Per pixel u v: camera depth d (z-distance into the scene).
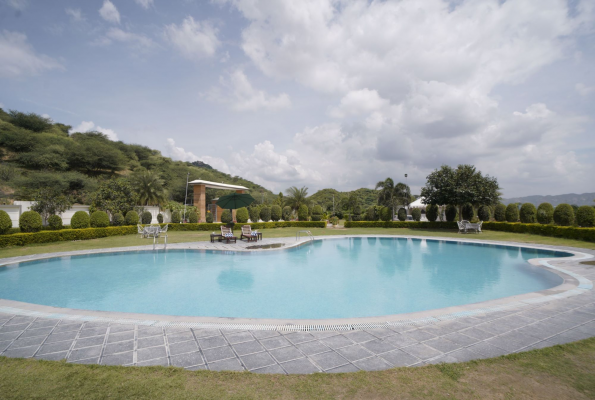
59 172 39.22
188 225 21.34
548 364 2.96
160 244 13.72
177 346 3.48
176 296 6.65
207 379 2.69
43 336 3.79
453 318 4.40
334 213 39.94
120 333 3.88
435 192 21.66
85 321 4.33
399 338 3.70
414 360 3.09
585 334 3.80
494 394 2.43
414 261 10.87
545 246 12.69
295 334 3.85
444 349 3.37
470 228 20.12
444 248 14.12
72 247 12.67
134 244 13.89
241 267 9.69
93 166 46.44
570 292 5.77
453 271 9.22
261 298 6.50
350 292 6.98
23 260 9.73
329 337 3.75
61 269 9.30
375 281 8.01
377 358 3.15
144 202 31.02
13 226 17.59
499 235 17.30
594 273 7.61
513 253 12.46
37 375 2.76
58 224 15.20
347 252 12.95
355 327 4.07
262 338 3.72
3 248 12.05
